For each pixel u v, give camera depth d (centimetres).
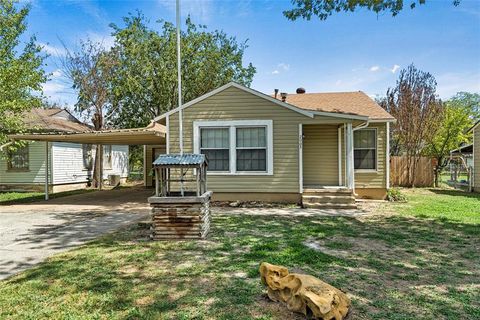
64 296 327
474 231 610
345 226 664
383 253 470
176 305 301
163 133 1073
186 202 555
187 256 458
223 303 304
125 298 319
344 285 349
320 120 945
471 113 2430
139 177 2586
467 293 330
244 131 982
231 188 987
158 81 2002
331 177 1098
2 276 389
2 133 1210
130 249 500
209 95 985
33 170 1514
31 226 709
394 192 1080
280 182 966
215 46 2133
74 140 1241
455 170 1684
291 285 295
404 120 1641
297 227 655
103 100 1942
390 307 296
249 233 604
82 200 1187
